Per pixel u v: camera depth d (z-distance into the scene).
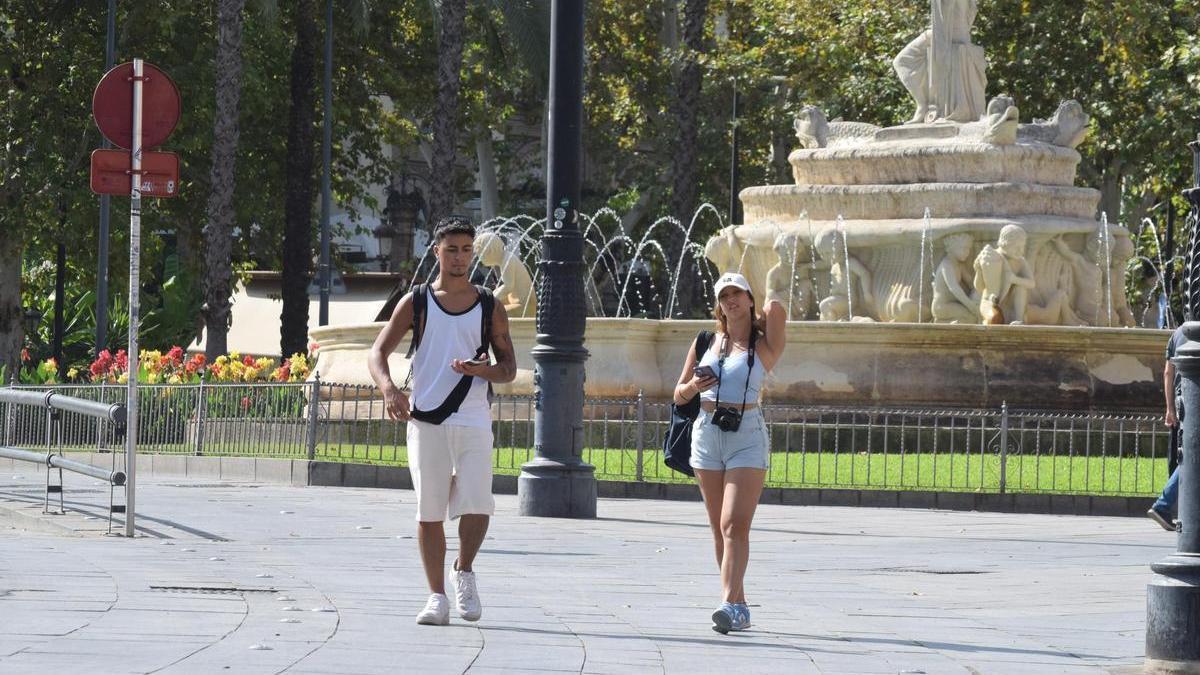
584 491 40.44
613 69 130.50
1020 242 61.94
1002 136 64.50
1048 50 95.69
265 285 128.00
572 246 40.78
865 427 52.78
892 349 57.34
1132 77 91.56
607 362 57.94
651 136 135.38
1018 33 96.50
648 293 139.50
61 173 103.69
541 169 155.75
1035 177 65.19
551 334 40.69
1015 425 56.38
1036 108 97.12
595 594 26.20
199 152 107.88
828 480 47.66
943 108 66.94
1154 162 95.81
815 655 20.75
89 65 104.31
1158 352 59.34
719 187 129.88
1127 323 66.19
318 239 126.00
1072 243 64.69
